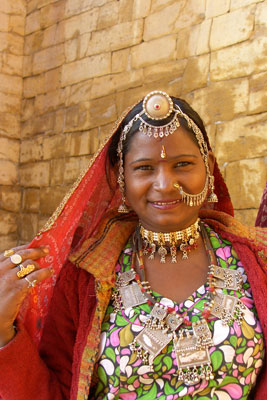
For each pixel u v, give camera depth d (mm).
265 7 3674
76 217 1404
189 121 1276
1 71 6234
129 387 1204
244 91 3748
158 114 1230
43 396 1260
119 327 1235
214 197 1444
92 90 5285
